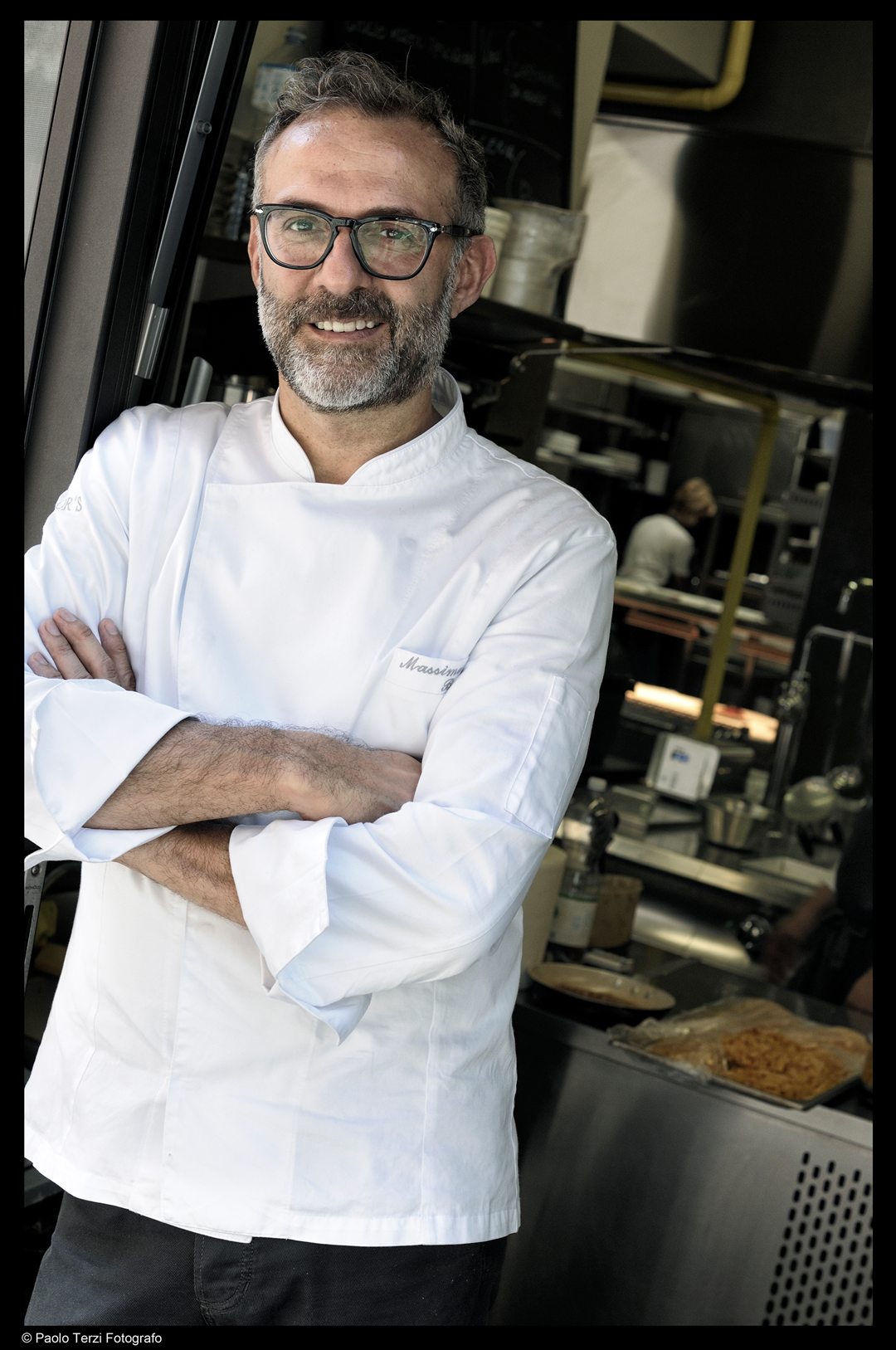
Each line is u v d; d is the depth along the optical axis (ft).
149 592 4.27
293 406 4.33
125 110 4.07
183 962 4.01
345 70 4.06
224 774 3.78
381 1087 3.97
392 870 3.66
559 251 6.93
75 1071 4.17
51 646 4.05
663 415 18.24
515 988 4.43
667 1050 6.18
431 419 4.58
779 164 11.43
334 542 4.23
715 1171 6.03
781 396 13.47
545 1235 6.40
